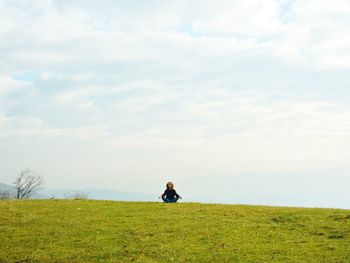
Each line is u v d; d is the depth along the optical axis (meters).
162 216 33.28
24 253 23.80
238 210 36.16
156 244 25.30
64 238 26.83
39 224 30.66
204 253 23.45
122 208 37.31
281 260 22.27
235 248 24.34
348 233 27.17
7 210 35.91
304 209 36.78
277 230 28.64
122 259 22.61
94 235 27.48
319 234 27.47
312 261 22.05
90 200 43.53
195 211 35.66
